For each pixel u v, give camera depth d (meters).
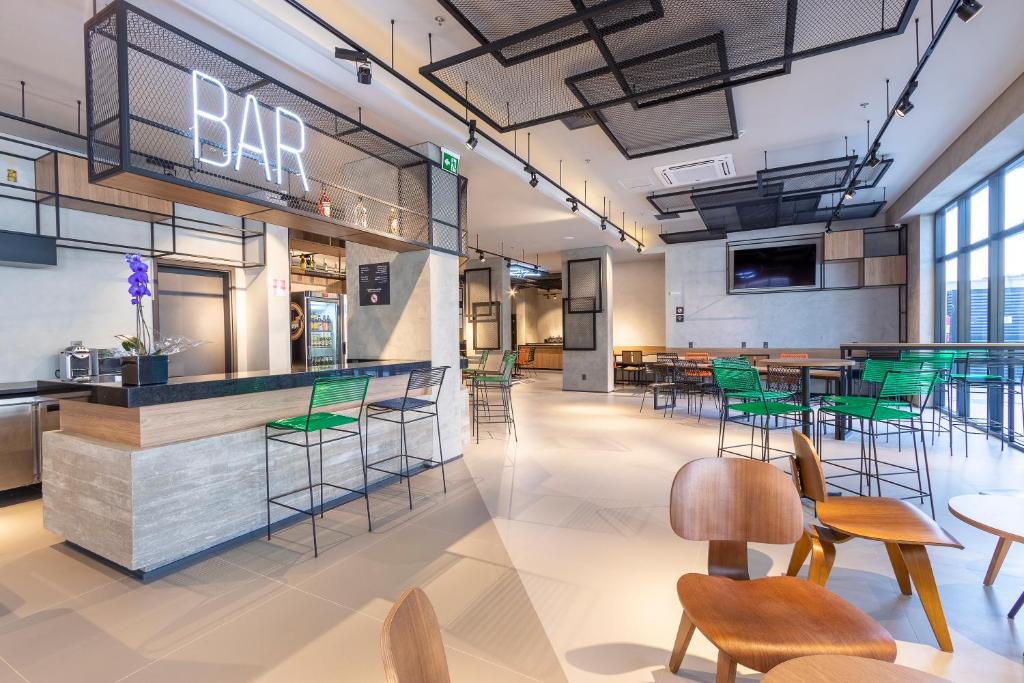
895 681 0.97
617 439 5.98
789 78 4.24
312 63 3.40
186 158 4.59
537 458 5.09
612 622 2.18
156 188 2.83
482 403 9.05
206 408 2.98
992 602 2.29
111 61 2.53
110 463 2.63
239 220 6.05
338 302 7.37
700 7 3.07
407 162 4.91
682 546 2.96
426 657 0.84
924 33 3.62
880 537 1.92
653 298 12.92
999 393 5.80
